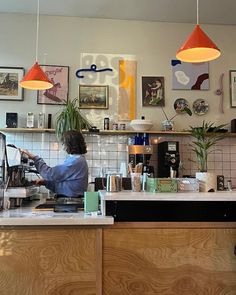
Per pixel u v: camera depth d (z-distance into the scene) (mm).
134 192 2002
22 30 4172
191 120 4254
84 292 1695
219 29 4391
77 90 4152
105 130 3945
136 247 1756
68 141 2752
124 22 4309
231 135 4074
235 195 1851
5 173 2117
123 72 4234
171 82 4281
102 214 1805
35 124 4027
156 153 4121
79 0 3846
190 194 1877
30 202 2613
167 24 4340
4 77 4074
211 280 1774
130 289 1731
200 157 2951
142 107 4223
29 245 1692
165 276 1756
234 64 4344
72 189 2670
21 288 1673
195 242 1790
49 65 4145
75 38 4227
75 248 1710
